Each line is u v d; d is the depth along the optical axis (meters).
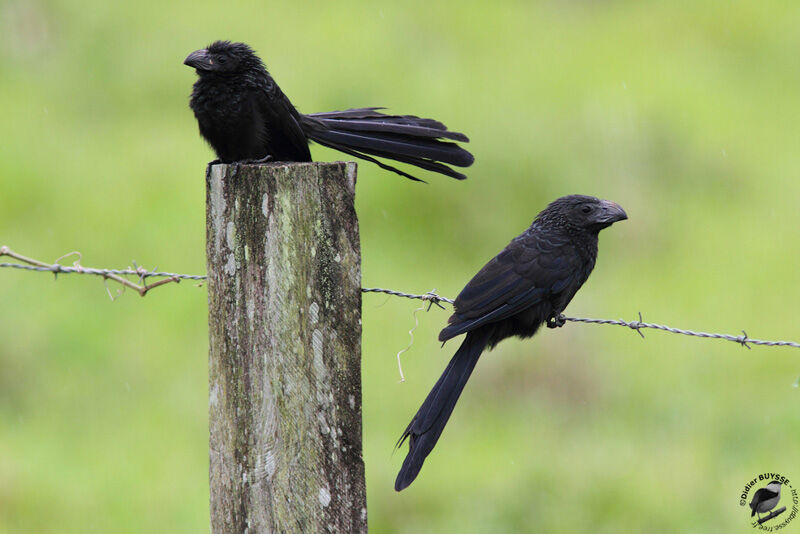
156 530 10.02
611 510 9.94
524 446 11.09
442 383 6.28
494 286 6.63
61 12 19.91
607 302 13.52
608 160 16.03
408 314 13.17
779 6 21.62
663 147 16.44
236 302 5.01
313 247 4.88
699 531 9.66
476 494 10.26
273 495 4.96
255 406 4.97
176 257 14.32
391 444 10.99
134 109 17.94
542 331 12.37
